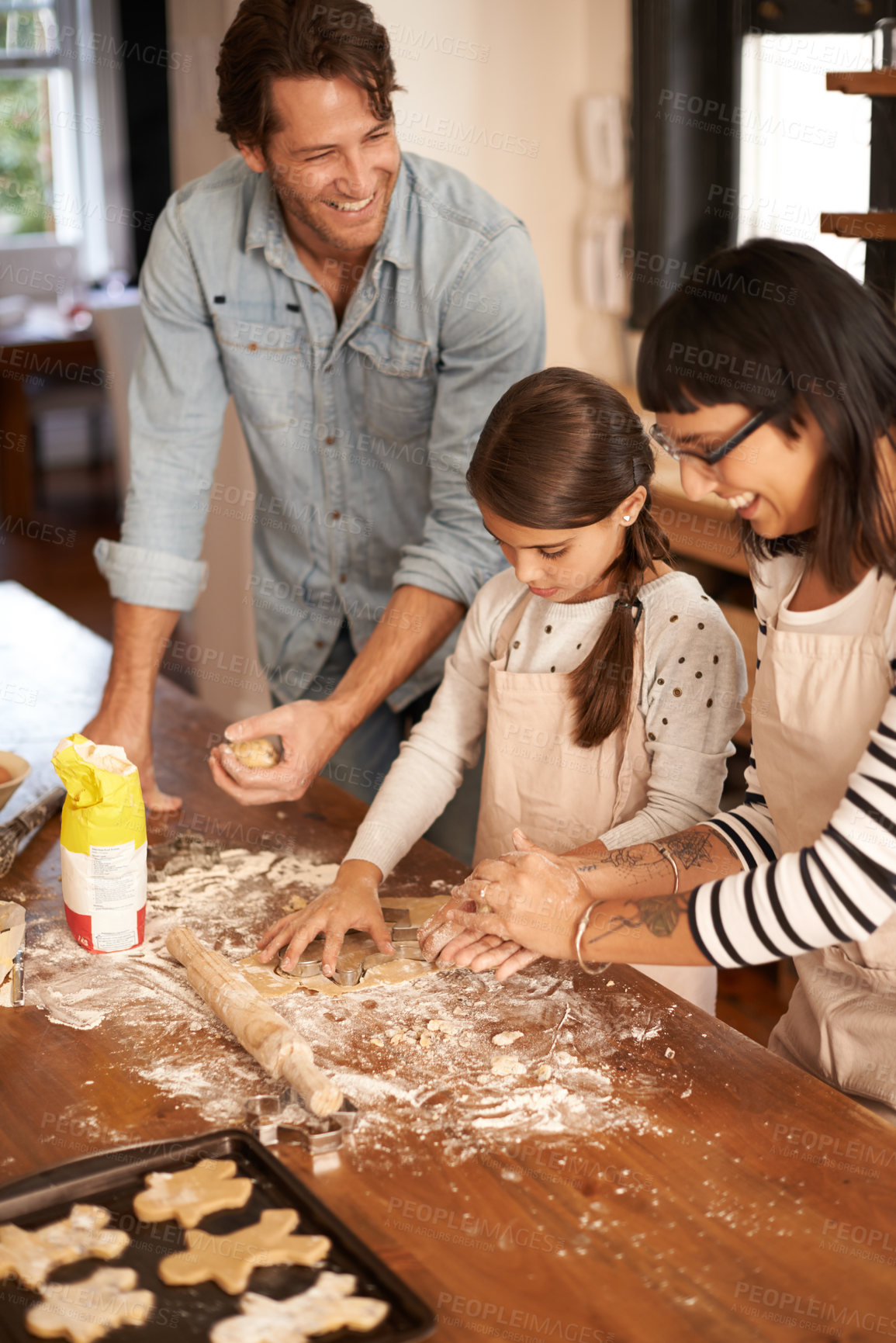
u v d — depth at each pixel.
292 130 1.58
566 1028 1.28
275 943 1.41
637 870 1.37
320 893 1.57
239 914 1.52
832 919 1.09
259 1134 1.11
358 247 1.76
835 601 1.22
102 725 1.85
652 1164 1.09
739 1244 1.00
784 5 2.99
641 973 1.38
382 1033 1.27
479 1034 1.27
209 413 2.00
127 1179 1.06
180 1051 1.25
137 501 1.94
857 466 1.05
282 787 1.65
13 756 1.81
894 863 1.06
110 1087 1.20
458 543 1.83
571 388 1.37
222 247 1.88
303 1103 1.16
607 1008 1.31
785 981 2.73
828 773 1.27
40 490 6.45
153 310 1.94
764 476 1.08
